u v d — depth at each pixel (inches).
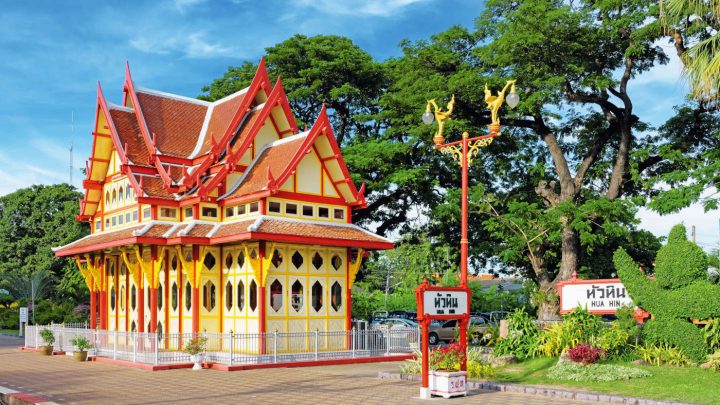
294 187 1114.1
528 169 1633.9
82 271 1384.1
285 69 1863.9
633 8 1328.7
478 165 1625.2
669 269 878.4
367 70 1815.9
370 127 1884.8
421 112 1502.2
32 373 945.5
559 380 777.6
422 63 1609.3
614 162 1646.2
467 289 729.6
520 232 1510.8
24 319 1898.4
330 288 1137.4
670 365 839.1
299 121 1765.5
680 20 1192.2
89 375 916.0
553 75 1386.6
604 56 1445.6
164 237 1109.1
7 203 2974.9
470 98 1487.5
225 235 1057.5
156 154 1214.3
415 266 2928.2
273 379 856.9
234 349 1091.3
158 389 768.9
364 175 1609.3
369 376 884.0
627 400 640.4
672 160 1401.3
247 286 1076.5
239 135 1232.8
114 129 1250.6
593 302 980.6
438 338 1624.0
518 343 983.0
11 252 2878.9
